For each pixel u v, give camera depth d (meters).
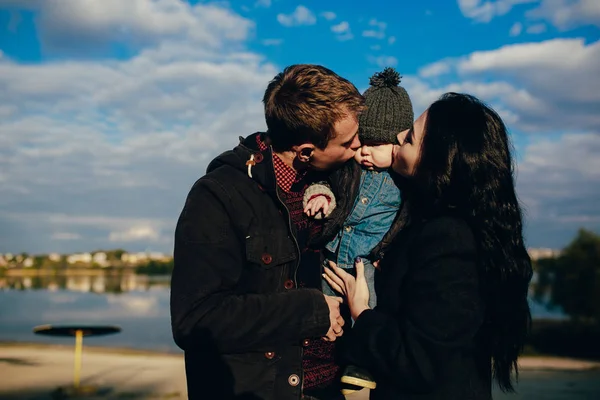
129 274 174.62
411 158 2.20
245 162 2.35
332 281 2.47
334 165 2.42
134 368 19.38
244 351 2.20
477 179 2.04
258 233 2.31
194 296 2.16
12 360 21.08
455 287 1.96
